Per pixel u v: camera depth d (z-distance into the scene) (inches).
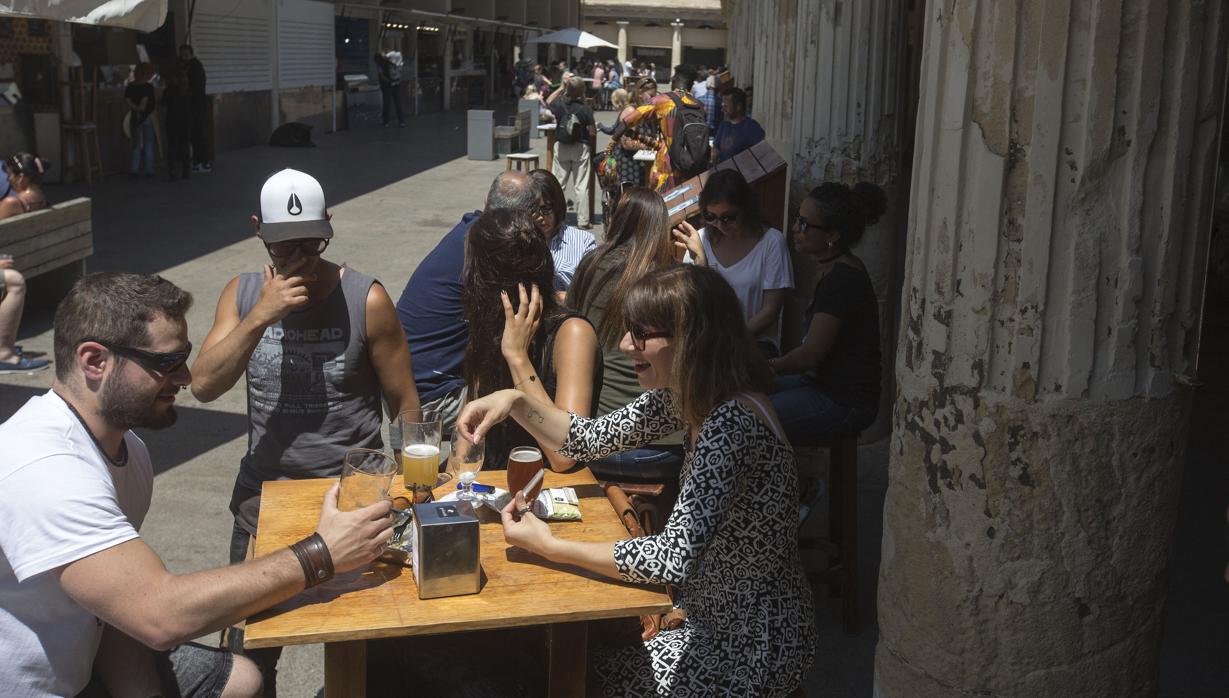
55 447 91.4
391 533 97.5
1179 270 94.9
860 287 162.2
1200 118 92.2
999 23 93.0
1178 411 98.8
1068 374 95.3
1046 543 99.0
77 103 634.8
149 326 93.9
